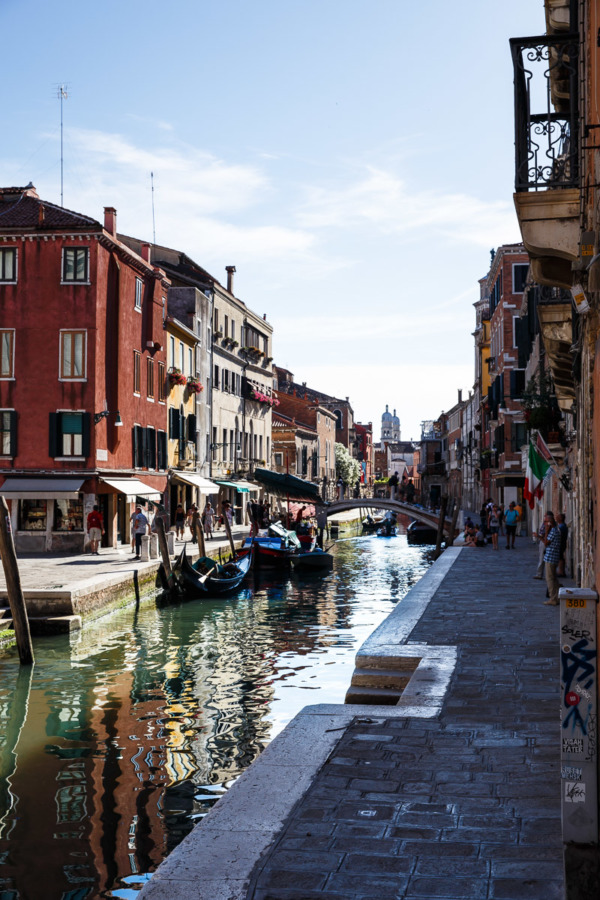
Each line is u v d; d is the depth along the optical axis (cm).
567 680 393
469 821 497
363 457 13088
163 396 3981
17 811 870
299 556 3622
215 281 4994
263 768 589
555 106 1427
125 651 1780
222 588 2744
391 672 977
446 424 9888
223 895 411
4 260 3122
